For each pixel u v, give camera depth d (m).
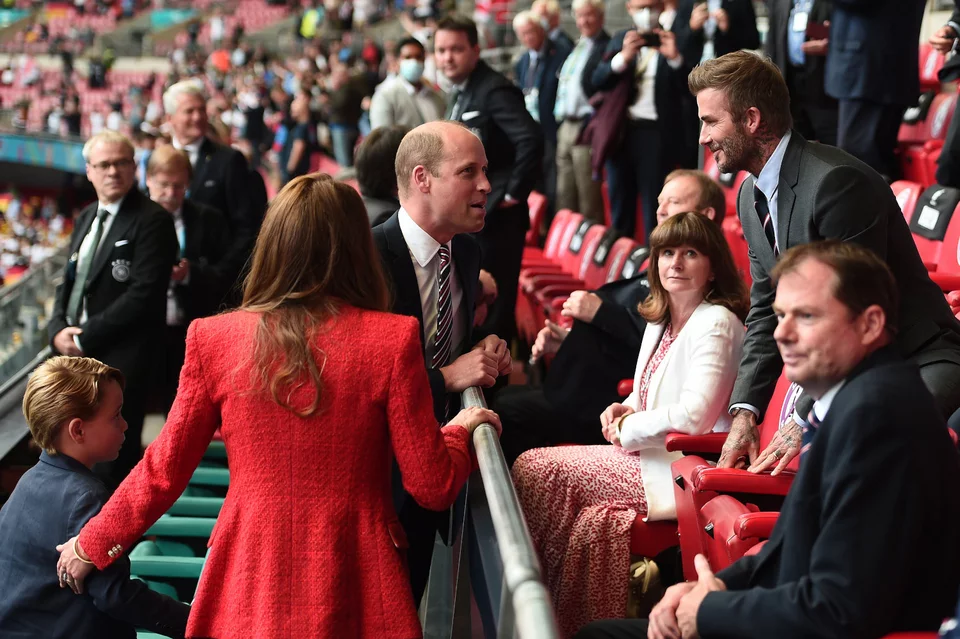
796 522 5.95
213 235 17.75
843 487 5.55
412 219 9.48
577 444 13.02
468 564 8.25
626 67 21.00
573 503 10.31
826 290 5.81
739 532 7.82
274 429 6.95
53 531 8.85
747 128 8.92
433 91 25.06
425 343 9.58
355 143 31.36
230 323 7.12
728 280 10.66
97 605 8.29
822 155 8.86
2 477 14.88
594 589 9.95
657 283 10.92
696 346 10.39
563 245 22.36
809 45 17.80
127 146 14.65
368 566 6.94
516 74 29.31
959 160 14.50
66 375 9.30
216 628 6.98
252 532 6.94
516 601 4.97
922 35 28.45
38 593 8.81
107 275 14.53
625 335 12.68
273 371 6.88
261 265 7.23
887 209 8.75
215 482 14.84
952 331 8.88
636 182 22.12
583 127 24.05
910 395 5.62
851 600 5.41
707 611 5.92
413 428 6.97
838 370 5.88
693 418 10.09
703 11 20.53
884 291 5.82
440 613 10.02
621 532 9.96
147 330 14.64
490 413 8.08
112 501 7.34
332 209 7.16
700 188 12.87
